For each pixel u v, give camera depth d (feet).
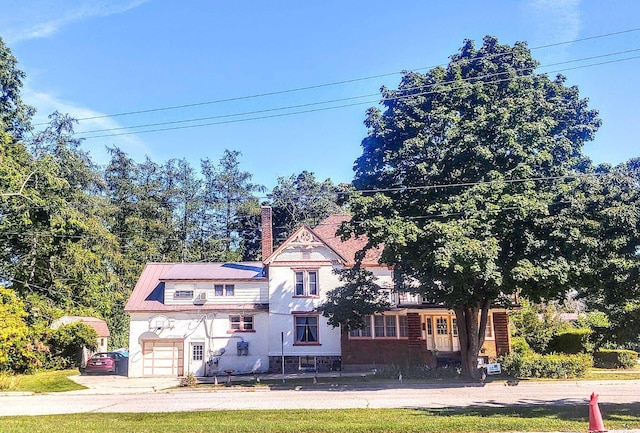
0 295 100.42
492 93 88.17
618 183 61.72
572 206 70.08
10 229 111.04
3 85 117.08
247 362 113.09
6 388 80.23
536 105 85.20
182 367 112.37
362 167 93.45
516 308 112.37
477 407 53.16
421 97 90.94
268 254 121.49
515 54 90.74
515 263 76.28
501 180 78.64
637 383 85.05
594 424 36.81
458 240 72.59
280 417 45.91
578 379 89.76
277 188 238.27
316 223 224.53
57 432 38.17
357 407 54.90
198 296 116.37
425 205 84.43
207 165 250.98
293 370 112.16
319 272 116.78
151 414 49.85
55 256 125.08
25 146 124.26
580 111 90.74
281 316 114.73
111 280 163.73
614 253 58.18
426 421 41.50
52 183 110.11
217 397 70.08
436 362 111.04
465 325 93.25
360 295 96.27
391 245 79.05
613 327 52.54
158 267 129.18
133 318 114.11
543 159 79.36
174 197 237.45
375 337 113.19
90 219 153.17
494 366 92.22
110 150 230.07
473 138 79.97
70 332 123.03
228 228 243.60
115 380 103.45
